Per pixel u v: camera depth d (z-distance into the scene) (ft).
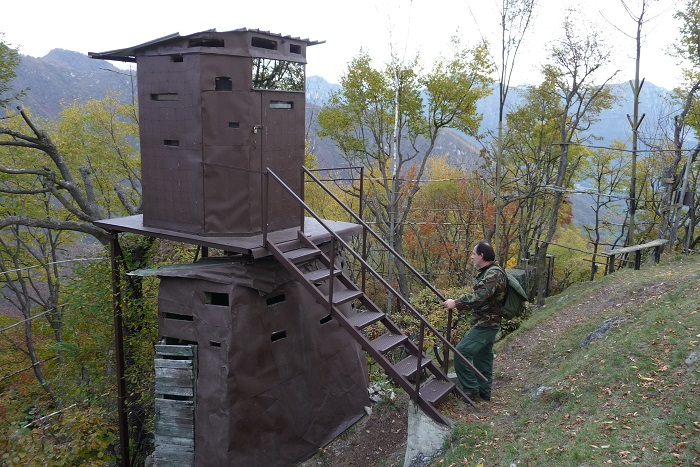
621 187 94.02
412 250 104.58
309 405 32.68
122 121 89.40
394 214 84.74
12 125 74.79
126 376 37.83
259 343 29.91
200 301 29.78
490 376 26.09
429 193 104.32
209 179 29.12
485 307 24.09
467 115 82.84
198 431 29.55
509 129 86.74
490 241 79.46
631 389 20.88
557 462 17.61
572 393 22.82
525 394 26.27
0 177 68.03
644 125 78.79
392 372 23.39
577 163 88.12
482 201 83.87
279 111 31.04
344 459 32.09
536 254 77.66
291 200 32.48
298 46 32.37
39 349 72.23
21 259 77.25
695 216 69.41
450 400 25.44
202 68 28.12
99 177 81.25
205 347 29.55
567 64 76.48
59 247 85.40
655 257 50.57
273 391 30.66
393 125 86.89
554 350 32.63
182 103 29.14
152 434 41.34
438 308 55.16
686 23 66.85
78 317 43.68
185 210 30.19
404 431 33.09
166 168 30.53
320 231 32.09
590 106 81.10
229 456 28.66
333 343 34.76
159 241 42.16
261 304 30.09
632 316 29.53
